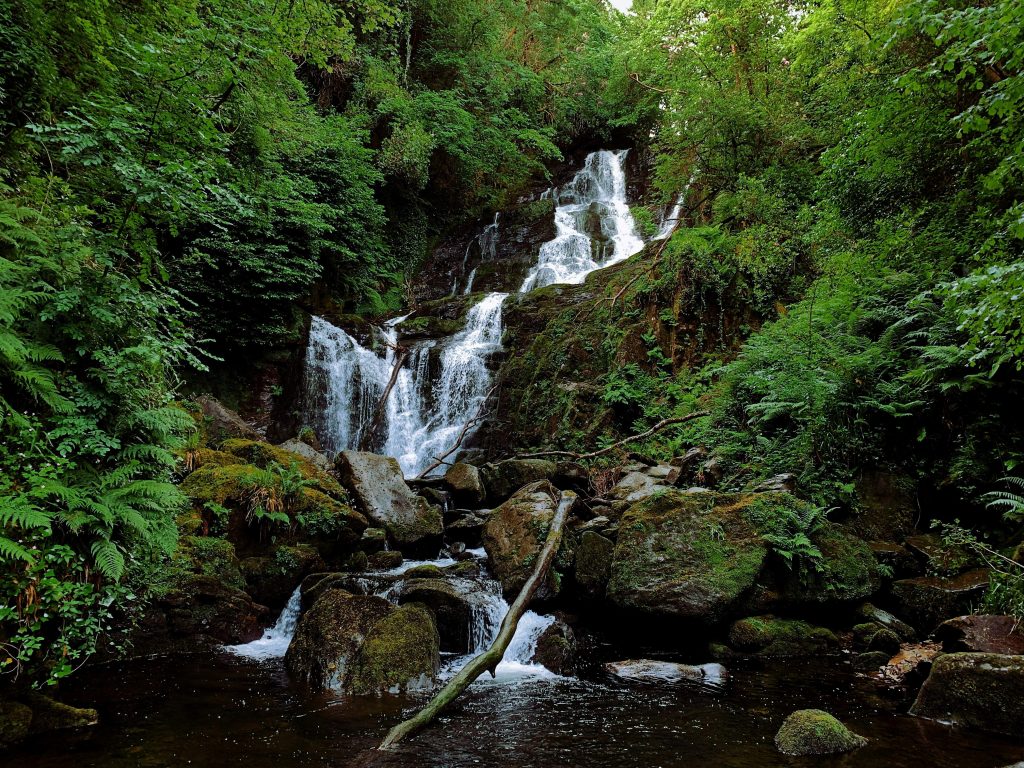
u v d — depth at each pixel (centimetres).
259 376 1531
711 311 1335
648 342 1348
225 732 411
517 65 2525
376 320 1867
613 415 1262
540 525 740
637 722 434
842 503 762
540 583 679
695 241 1347
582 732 417
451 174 2422
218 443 952
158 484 455
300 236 1609
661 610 628
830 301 901
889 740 393
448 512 993
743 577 627
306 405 1530
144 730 409
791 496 703
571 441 1255
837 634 636
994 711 410
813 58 1337
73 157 462
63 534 415
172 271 1301
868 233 973
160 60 559
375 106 2069
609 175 2595
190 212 543
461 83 2338
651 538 678
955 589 612
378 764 365
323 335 1627
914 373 721
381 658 523
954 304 547
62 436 431
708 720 438
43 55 525
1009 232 577
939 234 816
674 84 1616
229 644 645
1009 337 536
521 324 1630
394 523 891
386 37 2103
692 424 1129
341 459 981
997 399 704
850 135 936
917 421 771
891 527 734
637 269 1558
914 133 791
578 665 585
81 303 439
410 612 572
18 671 394
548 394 1398
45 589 394
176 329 538
